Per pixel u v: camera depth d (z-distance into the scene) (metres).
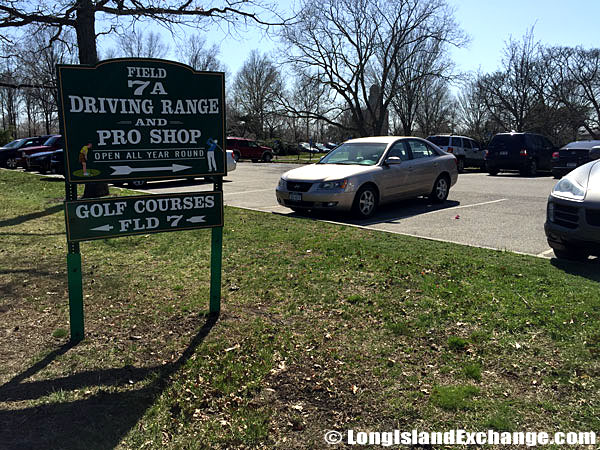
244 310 4.54
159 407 3.01
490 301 4.60
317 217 9.57
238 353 3.68
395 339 3.90
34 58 12.74
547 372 3.34
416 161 10.58
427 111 53.62
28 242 7.30
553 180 17.69
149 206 3.99
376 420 2.88
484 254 6.38
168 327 4.17
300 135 80.06
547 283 5.09
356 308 4.53
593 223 5.53
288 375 3.38
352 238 7.36
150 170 3.92
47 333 4.05
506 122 45.72
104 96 3.70
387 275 5.46
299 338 3.93
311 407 3.02
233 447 2.66
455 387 3.17
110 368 3.48
